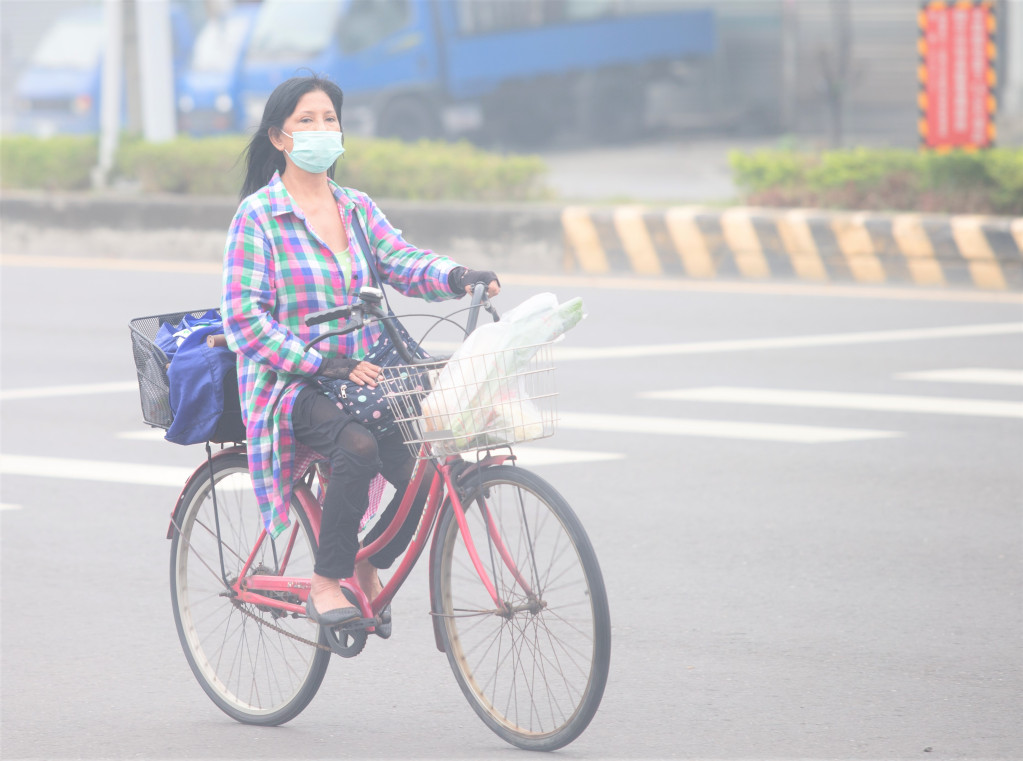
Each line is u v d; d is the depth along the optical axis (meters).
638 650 18.05
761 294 44.50
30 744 15.70
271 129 15.13
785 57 102.75
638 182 72.94
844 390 32.44
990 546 21.77
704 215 47.47
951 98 49.12
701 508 24.05
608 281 47.62
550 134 96.50
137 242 56.00
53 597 20.52
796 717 15.90
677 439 28.62
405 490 15.75
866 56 103.88
